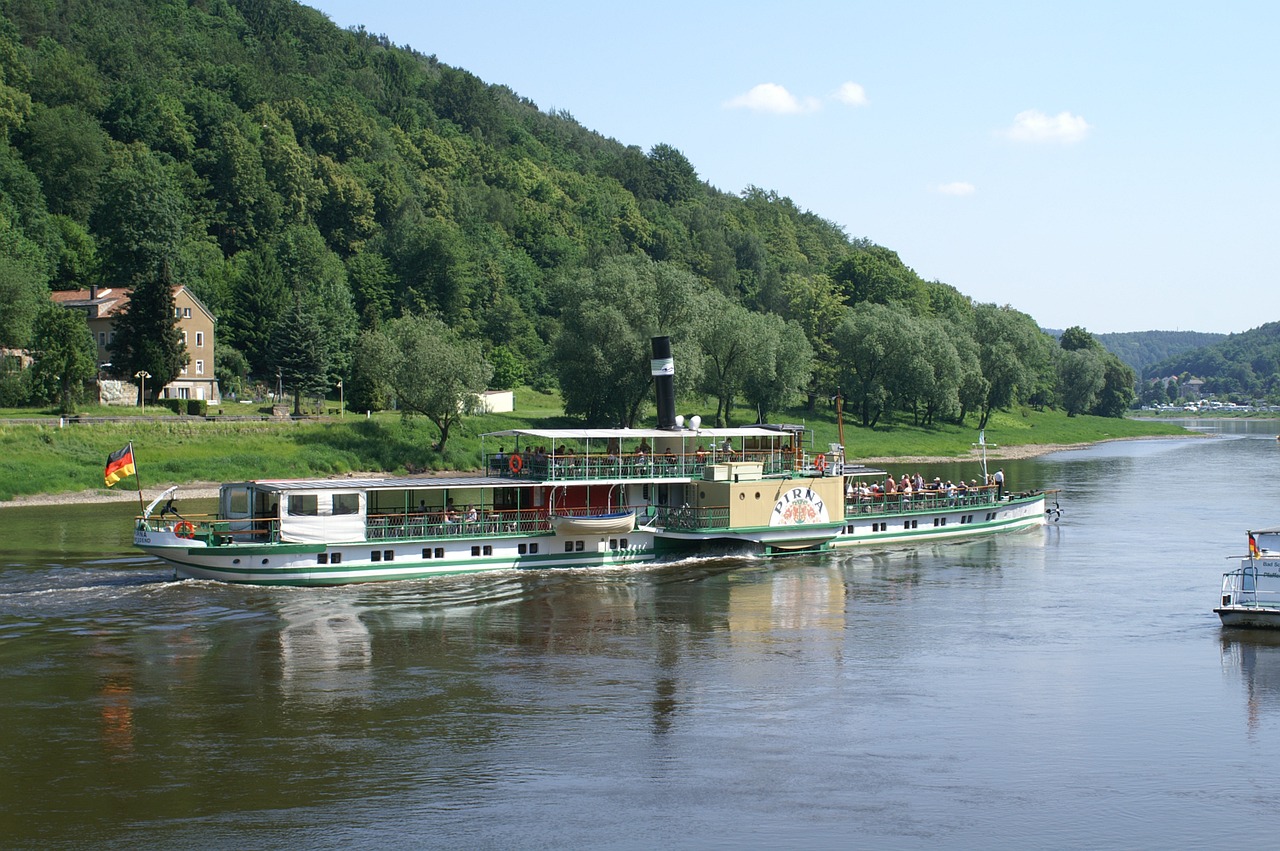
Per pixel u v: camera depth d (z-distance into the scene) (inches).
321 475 4202.8
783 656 1770.4
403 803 1178.0
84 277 6835.6
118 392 5019.7
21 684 1566.2
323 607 2044.8
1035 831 1136.8
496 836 1104.8
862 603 2172.7
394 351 4525.1
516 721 1435.8
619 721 1441.9
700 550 2650.1
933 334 6535.4
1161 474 5049.2
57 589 2151.8
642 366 4783.5
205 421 4365.2
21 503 3538.4
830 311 7844.5
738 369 5477.4
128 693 1531.7
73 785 1212.5
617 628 1943.9
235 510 2297.0
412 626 1927.9
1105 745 1378.0
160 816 1137.4
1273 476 4933.6
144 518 2180.1
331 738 1364.4
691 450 2664.9
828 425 6373.0
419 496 2442.2
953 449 6245.1
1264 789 1248.2
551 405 6732.3
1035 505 3302.2
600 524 2416.3
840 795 1215.6
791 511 2669.8
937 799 1209.4
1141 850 1099.9
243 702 1498.5
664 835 1112.8
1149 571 2539.4
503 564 2381.9
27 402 4719.5
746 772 1274.6
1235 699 1560.0
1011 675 1674.5
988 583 2384.4
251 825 1121.4
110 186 6963.6
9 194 6973.4
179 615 1962.4
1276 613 1940.2
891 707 1514.5
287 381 5344.5
